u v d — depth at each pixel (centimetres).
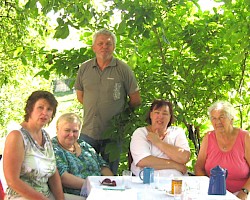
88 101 525
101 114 522
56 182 404
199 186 375
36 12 495
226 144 452
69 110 741
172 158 457
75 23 515
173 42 589
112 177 414
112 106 521
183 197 334
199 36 575
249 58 593
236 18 563
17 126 377
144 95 555
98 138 527
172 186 356
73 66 582
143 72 575
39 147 377
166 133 477
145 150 460
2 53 749
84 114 533
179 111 559
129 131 520
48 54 597
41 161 375
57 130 452
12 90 922
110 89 519
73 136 446
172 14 584
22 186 357
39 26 754
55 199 401
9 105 927
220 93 598
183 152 458
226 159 447
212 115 452
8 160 357
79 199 416
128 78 521
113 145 520
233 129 457
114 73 519
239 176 443
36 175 372
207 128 622
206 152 459
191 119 583
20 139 363
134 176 433
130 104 537
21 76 869
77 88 539
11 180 356
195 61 578
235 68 591
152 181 395
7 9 738
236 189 444
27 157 368
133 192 352
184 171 457
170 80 543
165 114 470
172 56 593
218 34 573
